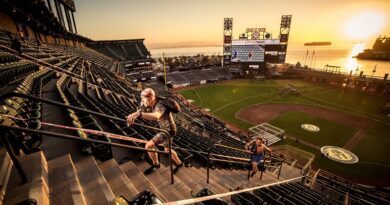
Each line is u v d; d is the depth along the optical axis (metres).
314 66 137.88
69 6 42.38
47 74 10.61
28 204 2.03
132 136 5.95
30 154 3.24
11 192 2.41
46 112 6.17
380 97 45.53
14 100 4.86
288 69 71.25
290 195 7.88
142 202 2.75
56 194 2.73
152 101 3.70
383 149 23.08
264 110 37.69
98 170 3.64
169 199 4.10
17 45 8.58
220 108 39.34
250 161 8.66
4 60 8.01
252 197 5.92
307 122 31.50
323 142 24.91
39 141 3.68
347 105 40.38
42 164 3.04
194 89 56.19
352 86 54.22
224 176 7.73
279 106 40.03
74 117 5.37
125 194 3.37
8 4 13.38
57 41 30.16
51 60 11.86
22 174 2.54
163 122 3.95
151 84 57.75
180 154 7.45
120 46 73.88
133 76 59.62
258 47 63.03
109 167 4.08
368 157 21.47
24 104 5.27
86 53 35.06
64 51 21.70
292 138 26.11
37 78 9.00
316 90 52.84
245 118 33.84
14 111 4.35
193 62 88.69
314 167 19.86
